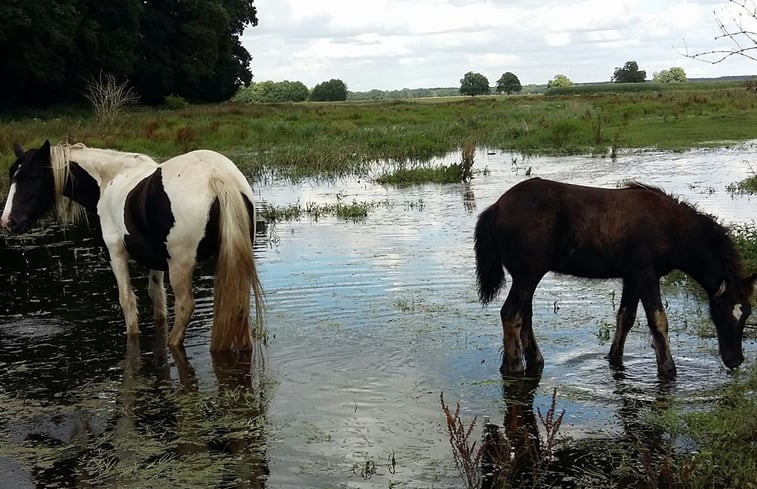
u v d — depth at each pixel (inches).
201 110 1674.5
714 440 194.9
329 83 4347.9
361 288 354.9
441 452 198.4
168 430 216.5
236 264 266.7
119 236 295.4
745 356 256.7
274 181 775.1
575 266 251.8
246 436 210.5
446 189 680.4
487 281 260.7
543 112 1510.8
